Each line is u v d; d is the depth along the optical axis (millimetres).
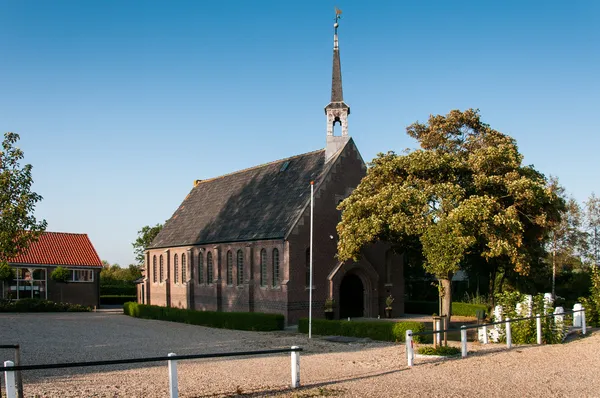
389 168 31453
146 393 14430
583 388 15250
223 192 52625
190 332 33781
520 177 30312
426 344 25359
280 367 18875
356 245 31031
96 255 68125
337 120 43094
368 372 17641
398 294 44188
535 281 46281
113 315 53500
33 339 28844
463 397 14078
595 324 32656
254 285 40750
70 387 15242
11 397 11078
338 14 43844
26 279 62406
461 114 40062
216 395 14180
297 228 38188
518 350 22281
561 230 47625
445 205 28375
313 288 38500
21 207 25734
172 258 53156
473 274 50969
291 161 46781
